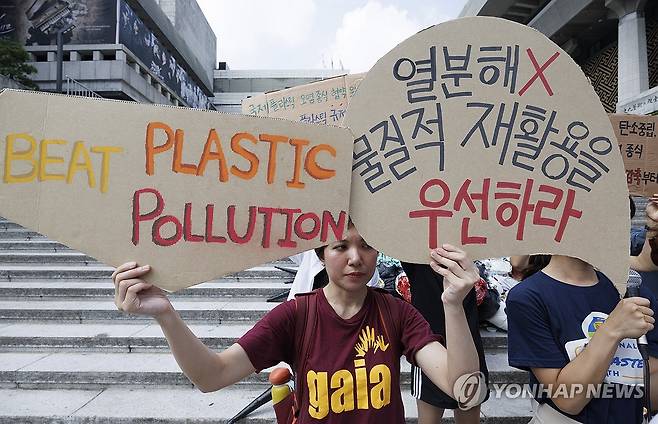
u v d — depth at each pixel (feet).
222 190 4.44
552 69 4.83
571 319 5.26
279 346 4.70
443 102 4.74
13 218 4.11
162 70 134.41
